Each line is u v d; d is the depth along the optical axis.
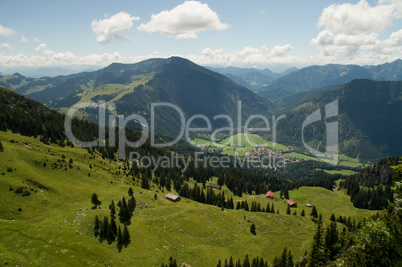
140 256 79.56
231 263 79.31
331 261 77.06
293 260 89.44
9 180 101.75
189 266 80.31
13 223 79.31
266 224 113.19
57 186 110.88
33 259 66.12
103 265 71.25
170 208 114.00
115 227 85.81
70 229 82.94
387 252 43.56
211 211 119.31
